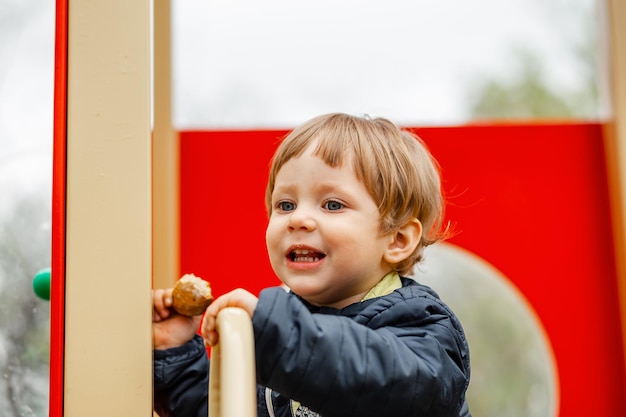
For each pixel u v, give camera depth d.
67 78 0.84
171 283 1.76
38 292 1.04
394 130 1.09
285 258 0.97
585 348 1.82
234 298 0.77
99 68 0.84
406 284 1.05
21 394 1.05
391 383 0.81
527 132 1.87
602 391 1.81
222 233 1.86
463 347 0.97
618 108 1.80
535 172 1.86
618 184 1.80
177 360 0.99
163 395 1.00
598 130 1.87
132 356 0.81
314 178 0.98
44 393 1.05
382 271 1.03
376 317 0.94
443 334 0.93
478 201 1.85
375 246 1.00
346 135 1.01
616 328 1.82
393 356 0.82
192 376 1.00
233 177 1.87
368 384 0.80
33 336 1.07
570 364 1.82
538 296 1.84
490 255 1.84
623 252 1.79
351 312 0.97
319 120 1.05
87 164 0.83
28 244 1.07
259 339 0.76
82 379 0.80
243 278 1.85
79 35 0.84
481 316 3.41
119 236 0.82
